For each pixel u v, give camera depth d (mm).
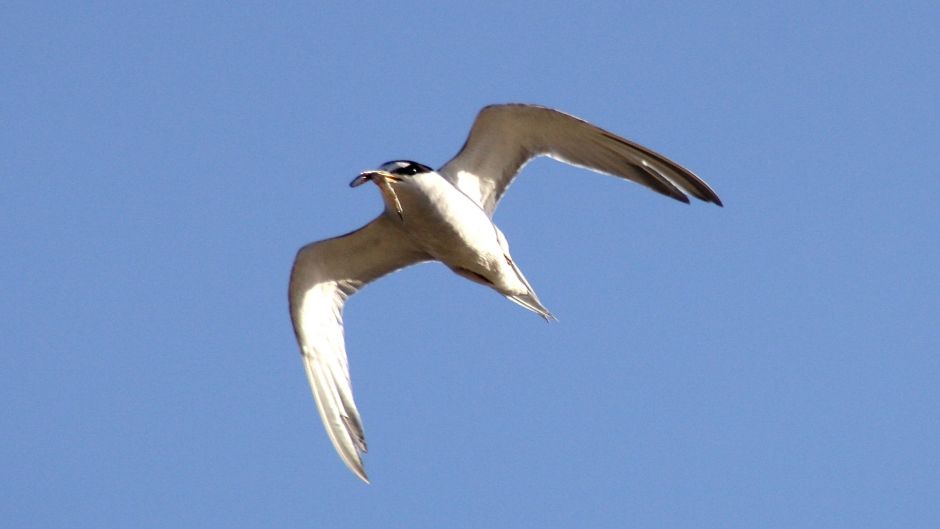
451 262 15227
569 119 14922
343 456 15172
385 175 14586
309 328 15492
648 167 15273
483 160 15430
